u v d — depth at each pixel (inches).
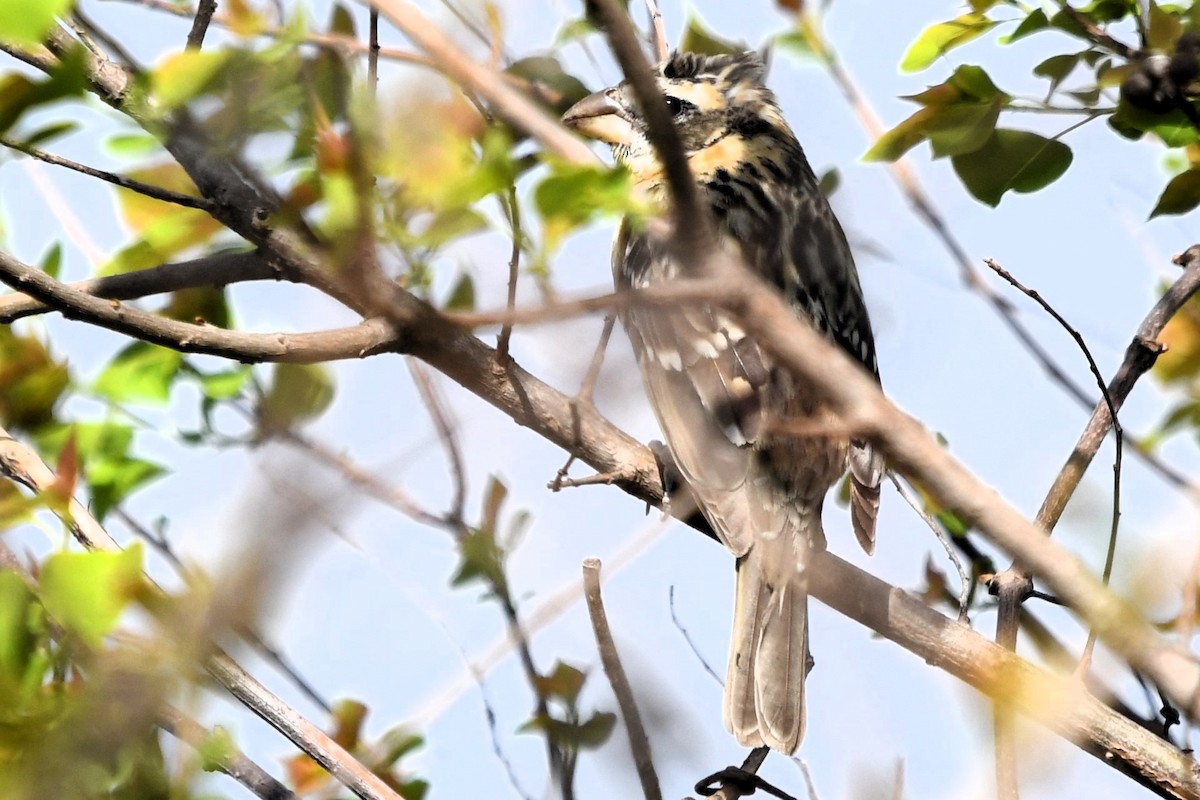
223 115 181.8
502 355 280.1
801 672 327.6
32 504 230.2
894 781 247.1
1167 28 277.7
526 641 265.9
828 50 299.9
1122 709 288.4
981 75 285.9
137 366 310.3
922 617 298.4
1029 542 182.5
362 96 174.9
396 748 284.5
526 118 173.8
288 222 189.2
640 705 271.7
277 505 159.0
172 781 212.8
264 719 250.4
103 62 230.4
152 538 295.3
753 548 335.9
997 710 248.1
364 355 233.1
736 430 339.9
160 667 195.9
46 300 227.5
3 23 161.9
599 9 151.3
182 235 254.8
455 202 174.6
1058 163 299.7
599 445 295.6
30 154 214.5
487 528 277.4
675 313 348.5
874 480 343.0
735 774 281.6
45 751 191.8
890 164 298.0
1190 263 303.9
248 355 230.1
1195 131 288.7
